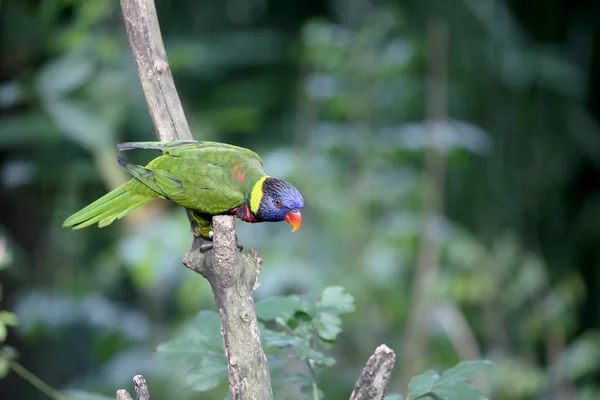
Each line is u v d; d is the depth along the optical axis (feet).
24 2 30.01
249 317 11.13
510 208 36.83
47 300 26.94
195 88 34.94
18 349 31.91
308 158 28.99
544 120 37.24
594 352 31.96
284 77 35.94
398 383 27.91
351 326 28.91
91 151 27.86
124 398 10.77
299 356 11.69
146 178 14.29
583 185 39.01
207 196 14.21
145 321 28.86
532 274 32.32
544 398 32.14
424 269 28.81
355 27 34.94
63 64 27.30
